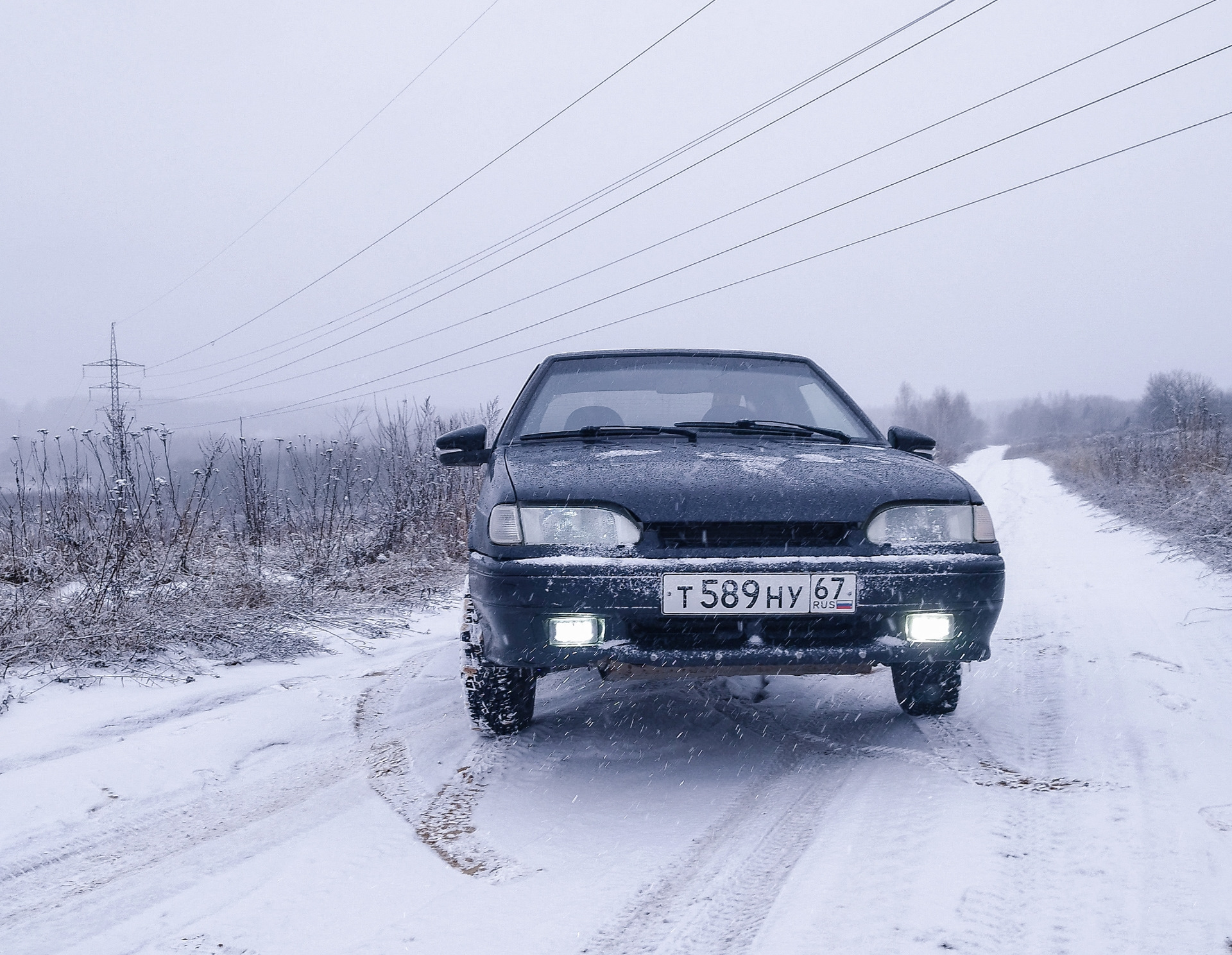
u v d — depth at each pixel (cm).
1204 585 568
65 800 251
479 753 288
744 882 187
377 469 846
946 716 308
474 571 271
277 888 193
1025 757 257
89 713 334
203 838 226
